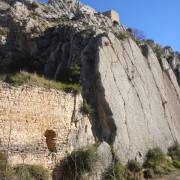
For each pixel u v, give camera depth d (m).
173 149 29.42
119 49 28.70
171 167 25.86
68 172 20.08
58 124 20.47
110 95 24.39
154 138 27.75
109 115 23.55
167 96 33.53
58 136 20.36
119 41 29.47
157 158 25.61
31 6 41.56
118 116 24.20
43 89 19.94
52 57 28.98
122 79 27.03
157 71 33.75
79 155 20.39
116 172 21.41
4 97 18.03
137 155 24.69
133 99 27.27
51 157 19.83
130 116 25.72
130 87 27.67
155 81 32.41
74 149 21.03
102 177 21.02
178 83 37.12
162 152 26.94
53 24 36.88
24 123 18.73
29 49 32.25
